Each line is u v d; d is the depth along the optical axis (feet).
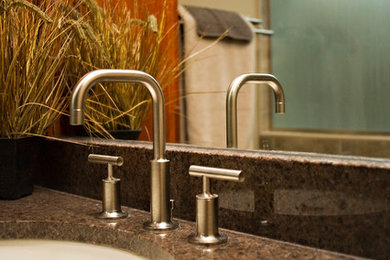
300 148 2.60
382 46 2.37
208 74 3.04
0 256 2.75
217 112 2.97
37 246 2.75
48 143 3.66
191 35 3.17
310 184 2.26
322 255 2.16
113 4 3.56
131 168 3.04
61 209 3.01
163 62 3.32
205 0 3.08
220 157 2.58
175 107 3.21
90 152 3.31
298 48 2.65
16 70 3.28
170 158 2.82
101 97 3.55
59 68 3.72
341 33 2.51
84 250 2.66
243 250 2.23
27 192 3.40
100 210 2.98
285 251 2.22
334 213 2.19
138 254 2.43
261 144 2.75
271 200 2.39
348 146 2.44
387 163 2.12
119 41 3.51
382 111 2.34
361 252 2.11
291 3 2.69
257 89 2.79
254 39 2.83
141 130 3.38
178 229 2.55
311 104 2.58
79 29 3.09
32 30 3.35
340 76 2.50
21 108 3.34
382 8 2.38
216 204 2.31
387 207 2.03
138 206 3.01
